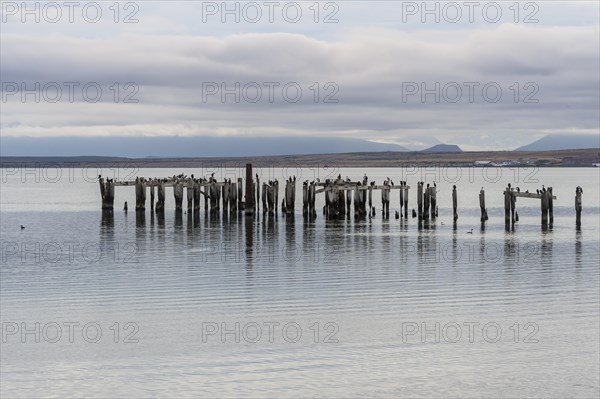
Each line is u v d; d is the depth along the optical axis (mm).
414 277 39531
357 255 47188
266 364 25656
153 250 49938
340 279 38969
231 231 59812
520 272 41125
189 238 55875
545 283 38000
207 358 26188
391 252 48406
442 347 27344
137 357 26312
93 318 31141
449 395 23188
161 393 23328
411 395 23203
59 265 44031
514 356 26375
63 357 26344
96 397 23031
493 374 24750
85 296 35156
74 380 24297
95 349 27125
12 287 37312
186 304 33500
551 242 53594
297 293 35562
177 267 42875
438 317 31250
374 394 23219
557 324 30172
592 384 23984
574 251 49094
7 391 23469
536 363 25719
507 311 32219
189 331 29250
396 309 32562
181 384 23969
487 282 38250
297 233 58375
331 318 31047
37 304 33625
